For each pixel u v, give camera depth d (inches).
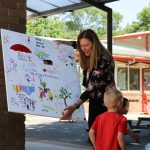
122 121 151.6
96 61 164.7
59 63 182.1
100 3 331.3
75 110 176.1
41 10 381.1
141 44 1049.5
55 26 1471.5
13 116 204.7
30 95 166.2
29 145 389.4
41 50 178.5
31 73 170.9
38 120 714.2
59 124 649.0
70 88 181.2
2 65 201.2
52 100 172.4
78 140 447.5
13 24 206.8
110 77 165.9
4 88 201.8
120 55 879.1
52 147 381.1
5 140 202.8
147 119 506.6
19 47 171.3
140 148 398.0
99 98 165.8
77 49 172.1
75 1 342.3
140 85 925.8
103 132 152.8
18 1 208.4
